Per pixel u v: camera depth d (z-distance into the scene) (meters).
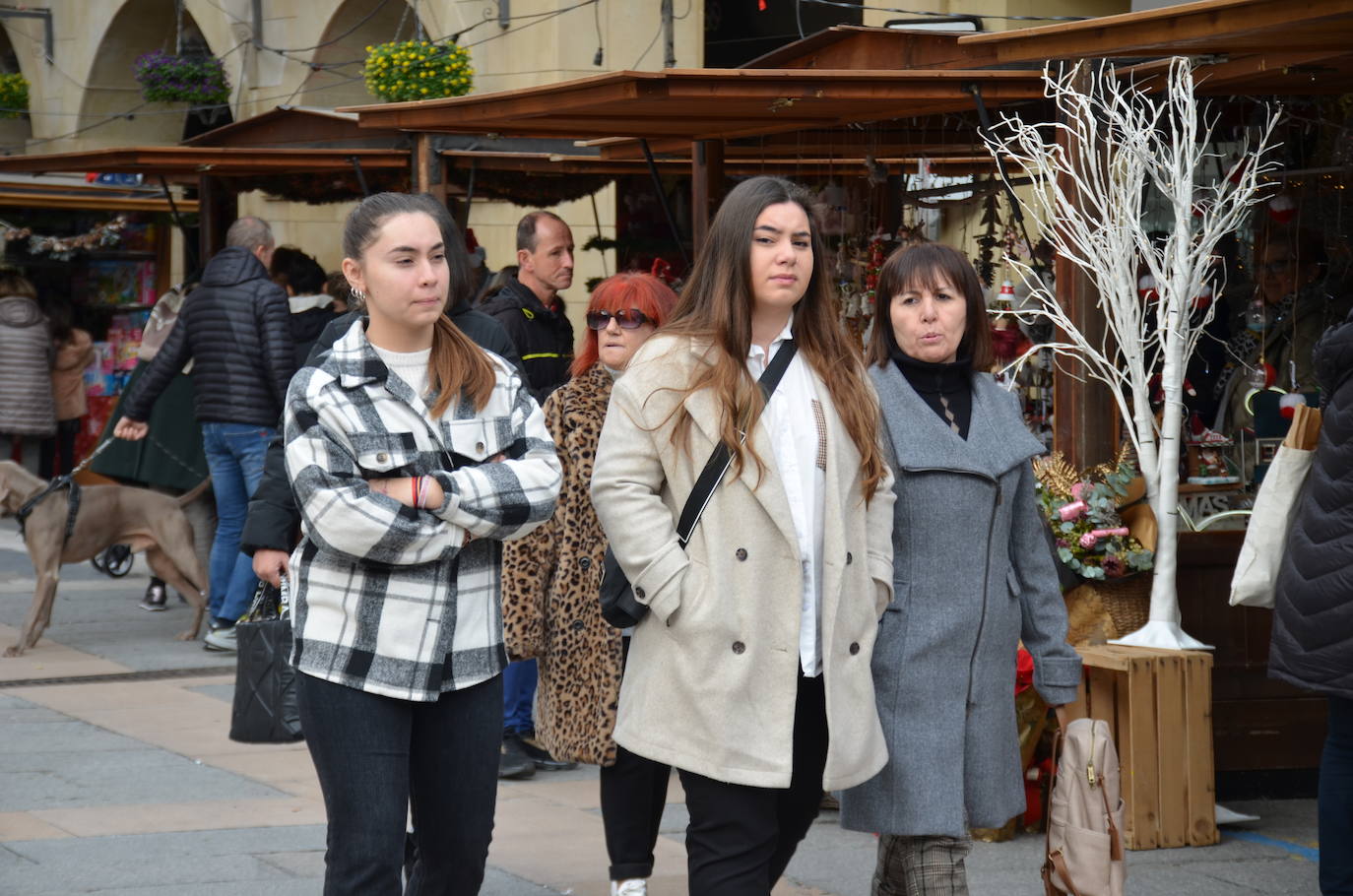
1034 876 4.82
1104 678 5.23
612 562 3.40
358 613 3.16
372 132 9.81
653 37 13.88
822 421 3.40
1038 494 5.45
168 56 17.02
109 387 15.46
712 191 8.27
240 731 5.39
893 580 3.63
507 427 3.33
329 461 3.16
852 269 8.23
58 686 7.70
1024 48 5.46
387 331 3.25
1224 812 5.51
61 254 15.02
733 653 3.25
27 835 5.16
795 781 3.49
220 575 8.66
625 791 4.24
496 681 3.31
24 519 8.45
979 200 8.00
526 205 10.05
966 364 3.82
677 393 3.29
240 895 4.54
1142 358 5.48
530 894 4.61
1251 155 6.07
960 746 3.62
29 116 20.48
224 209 11.21
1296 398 6.20
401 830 3.18
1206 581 5.66
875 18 12.58
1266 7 4.83
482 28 14.27
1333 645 3.93
